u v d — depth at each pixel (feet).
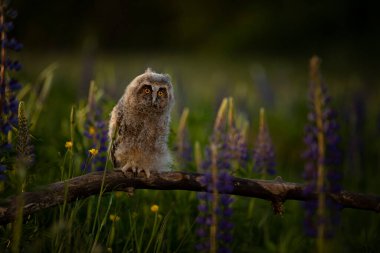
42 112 35.42
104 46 191.52
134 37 199.31
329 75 113.09
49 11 165.27
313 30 169.99
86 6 183.21
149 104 24.08
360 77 98.12
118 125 24.64
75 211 21.13
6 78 21.75
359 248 24.39
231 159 27.78
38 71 72.02
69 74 74.59
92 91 28.07
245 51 173.68
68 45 167.84
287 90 80.18
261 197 21.43
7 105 20.76
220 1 194.59
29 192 19.63
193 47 194.29
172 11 202.90
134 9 199.82
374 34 154.10
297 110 60.70
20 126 19.45
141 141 24.21
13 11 21.18
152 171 21.88
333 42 160.45
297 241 25.02
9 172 22.08
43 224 22.38
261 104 62.95
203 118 38.55
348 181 39.75
